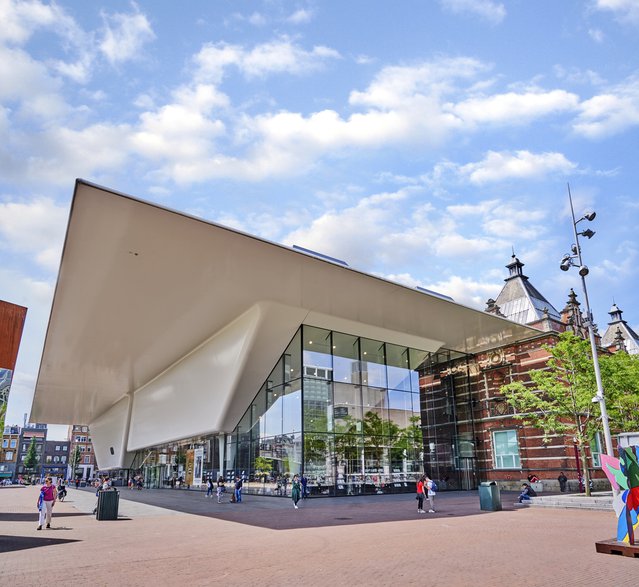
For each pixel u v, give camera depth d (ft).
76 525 56.80
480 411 129.49
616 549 33.96
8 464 429.79
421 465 117.50
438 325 111.86
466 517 59.21
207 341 121.70
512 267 146.41
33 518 67.10
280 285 87.76
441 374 131.34
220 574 28.84
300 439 98.07
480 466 126.62
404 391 120.16
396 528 49.52
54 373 143.13
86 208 59.52
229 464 118.83
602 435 115.24
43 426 465.47
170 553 36.55
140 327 104.17
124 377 152.76
